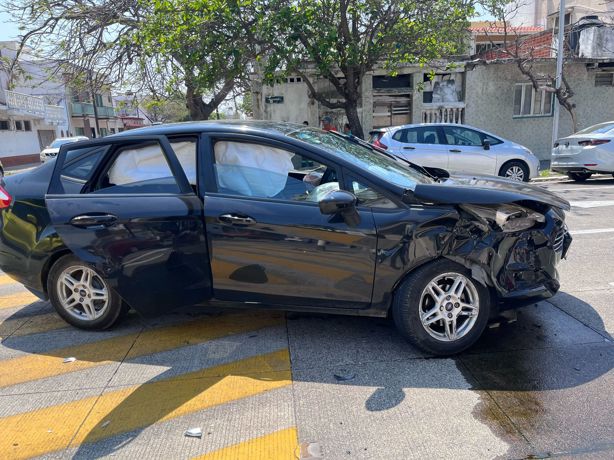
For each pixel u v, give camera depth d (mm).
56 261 3861
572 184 11336
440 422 2623
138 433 2646
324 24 11945
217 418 2746
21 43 15797
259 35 12031
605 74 16844
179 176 3525
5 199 3883
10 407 2963
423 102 16656
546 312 3984
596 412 2656
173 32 11648
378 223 3195
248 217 3334
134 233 3412
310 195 3412
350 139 4328
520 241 3275
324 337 3707
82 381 3223
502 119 16859
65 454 2508
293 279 3361
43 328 4125
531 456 2340
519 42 17391
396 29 12289
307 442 2506
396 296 3287
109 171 3689
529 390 2889
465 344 3318
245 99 24781
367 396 2896
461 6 12633
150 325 4078
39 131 36875
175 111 36719
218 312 4285
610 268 5000
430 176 4105
